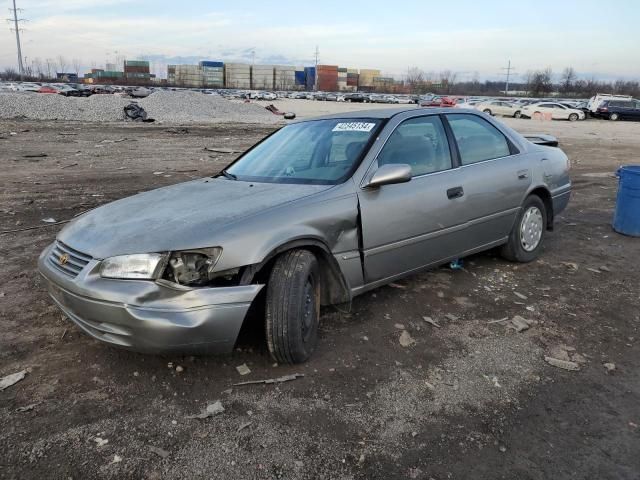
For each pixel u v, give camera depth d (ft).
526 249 17.95
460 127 15.90
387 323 13.34
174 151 50.60
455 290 15.58
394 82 566.77
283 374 10.84
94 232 10.76
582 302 15.06
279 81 520.83
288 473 8.20
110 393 10.09
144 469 8.20
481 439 9.11
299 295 10.73
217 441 8.84
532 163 17.65
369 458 8.57
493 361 11.68
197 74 497.87
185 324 9.45
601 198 30.99
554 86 401.70
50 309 13.73
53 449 8.57
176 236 9.94
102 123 83.51
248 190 12.44
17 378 10.47
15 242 19.66
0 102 86.43
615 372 11.36
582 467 8.50
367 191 12.58
